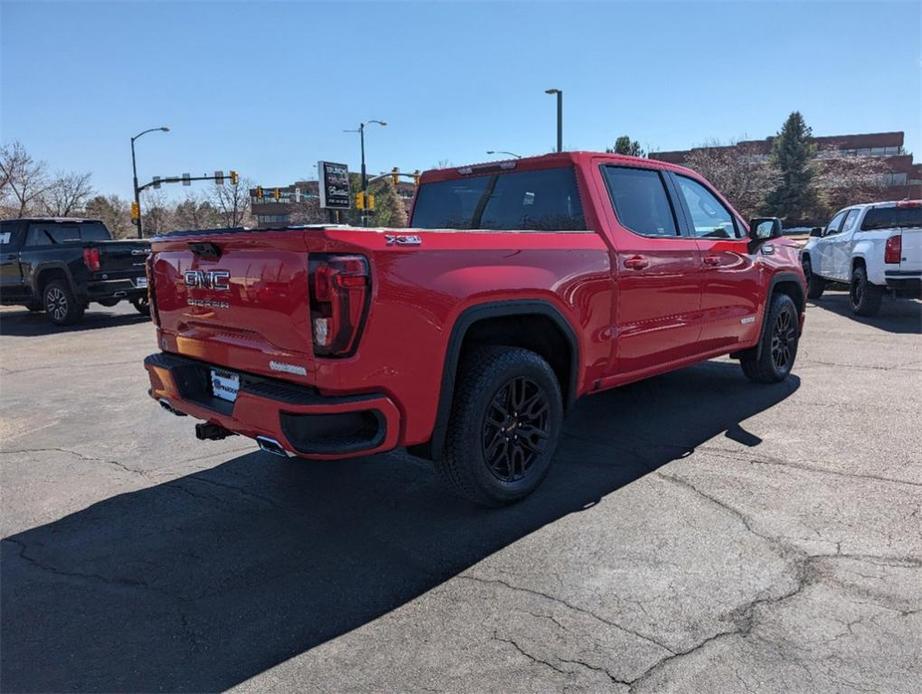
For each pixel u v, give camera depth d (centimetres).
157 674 246
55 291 1214
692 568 307
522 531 351
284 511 386
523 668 244
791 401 578
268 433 312
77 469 461
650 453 460
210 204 6197
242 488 421
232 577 314
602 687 232
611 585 296
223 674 246
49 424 571
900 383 634
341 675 244
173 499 406
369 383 303
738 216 582
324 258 290
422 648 257
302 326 300
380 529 360
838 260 1234
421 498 399
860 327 991
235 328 343
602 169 450
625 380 458
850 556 314
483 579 305
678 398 599
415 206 546
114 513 388
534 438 389
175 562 329
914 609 271
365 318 296
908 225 1153
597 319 415
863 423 511
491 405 359
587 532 346
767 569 305
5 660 256
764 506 369
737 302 556
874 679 232
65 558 335
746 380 661
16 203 4106
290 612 284
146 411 609
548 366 388
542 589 295
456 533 352
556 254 385
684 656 247
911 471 414
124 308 1540
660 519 358
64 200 4447
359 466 456
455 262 332
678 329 491
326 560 328
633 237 448
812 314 1148
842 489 389
